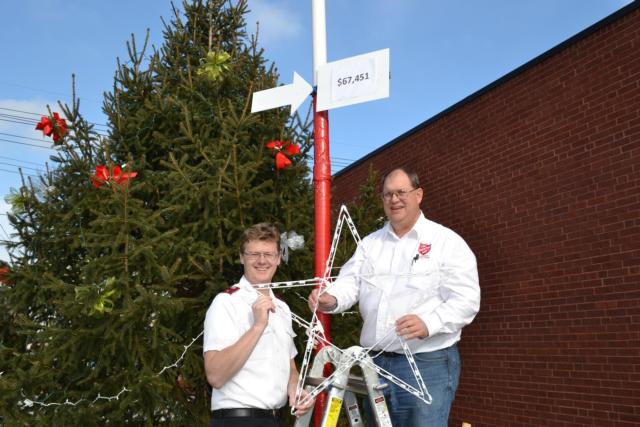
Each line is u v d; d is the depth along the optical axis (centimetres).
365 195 502
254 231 276
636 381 485
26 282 365
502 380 635
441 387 286
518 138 634
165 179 372
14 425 324
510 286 633
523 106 629
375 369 271
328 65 337
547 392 575
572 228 560
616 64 524
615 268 512
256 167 377
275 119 405
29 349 369
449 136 746
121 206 340
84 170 368
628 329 496
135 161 396
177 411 350
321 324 325
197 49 447
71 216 368
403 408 287
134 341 332
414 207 301
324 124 344
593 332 529
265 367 261
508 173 646
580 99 560
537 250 600
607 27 535
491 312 658
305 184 416
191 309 362
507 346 631
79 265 369
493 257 661
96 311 317
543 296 588
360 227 481
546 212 592
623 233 507
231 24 467
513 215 635
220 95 430
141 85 414
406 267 296
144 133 405
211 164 370
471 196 701
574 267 555
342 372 272
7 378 336
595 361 525
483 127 687
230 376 250
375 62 322
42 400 340
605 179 528
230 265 383
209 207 362
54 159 375
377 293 300
